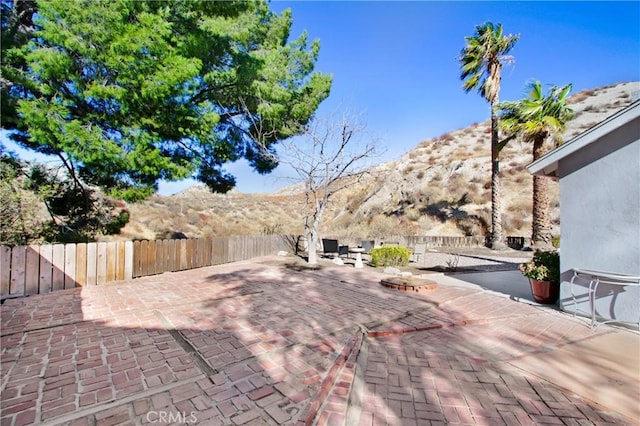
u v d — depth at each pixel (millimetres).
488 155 26516
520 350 3619
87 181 8586
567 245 5055
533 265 5805
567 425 2283
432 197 23422
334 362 3184
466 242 16797
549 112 12250
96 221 9727
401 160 31375
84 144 6254
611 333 4152
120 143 7043
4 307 4973
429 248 16016
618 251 4418
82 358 3168
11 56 5816
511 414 2408
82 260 6656
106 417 2234
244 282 7191
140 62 6414
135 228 16406
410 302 5547
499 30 13992
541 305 5484
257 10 9023
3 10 5977
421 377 2975
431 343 3830
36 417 2207
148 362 3102
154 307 5043
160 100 6902
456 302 5660
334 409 2457
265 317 4594
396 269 8648
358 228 21469
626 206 4359
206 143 8617
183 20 7488
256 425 2197
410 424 2291
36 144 7691
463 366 3201
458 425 2281
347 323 4391
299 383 2768
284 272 8680
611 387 2801
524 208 19781
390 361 3318
